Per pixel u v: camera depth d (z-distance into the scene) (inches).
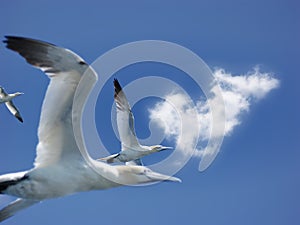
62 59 314.2
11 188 333.1
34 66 318.3
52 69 318.7
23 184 332.5
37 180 332.8
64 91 320.5
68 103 323.3
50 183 333.7
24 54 316.2
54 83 320.2
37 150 336.8
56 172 333.7
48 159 337.1
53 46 311.6
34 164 337.7
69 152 337.7
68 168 337.4
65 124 329.1
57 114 326.0
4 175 333.1
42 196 339.0
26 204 355.9
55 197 342.3
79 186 342.3
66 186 337.7
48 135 332.2
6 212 355.6
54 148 335.6
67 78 318.7
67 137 332.5
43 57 316.2
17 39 314.8
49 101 322.3
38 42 312.2
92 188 348.5
